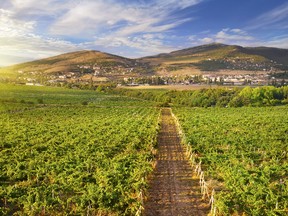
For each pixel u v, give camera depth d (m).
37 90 174.25
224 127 61.59
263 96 127.56
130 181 26.58
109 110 102.19
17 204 22.59
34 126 62.31
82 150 38.88
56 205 21.67
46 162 33.25
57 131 56.38
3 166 31.69
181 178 30.53
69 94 162.25
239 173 28.91
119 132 55.38
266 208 22.28
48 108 104.12
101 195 22.41
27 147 42.22
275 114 87.25
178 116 84.69
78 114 89.50
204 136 51.00
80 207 21.38
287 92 131.00
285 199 23.22
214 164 33.81
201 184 27.38
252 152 39.69
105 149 40.09
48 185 26.53
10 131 55.75
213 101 131.62
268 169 31.25
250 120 72.88
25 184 27.59
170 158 38.94
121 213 21.55
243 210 22.17
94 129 58.75
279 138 49.34
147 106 124.50
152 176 31.08
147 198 25.17
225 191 26.69
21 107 101.81
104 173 28.50
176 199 25.16
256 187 26.09
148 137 48.28
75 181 26.27
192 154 37.53
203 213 22.67
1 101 113.94
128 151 41.06
